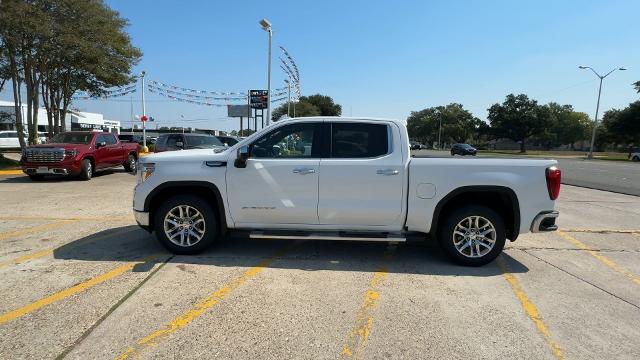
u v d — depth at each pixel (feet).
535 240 22.76
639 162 146.20
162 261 17.62
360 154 17.84
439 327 12.26
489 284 15.79
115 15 70.54
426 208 17.39
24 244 19.80
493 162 17.34
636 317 13.14
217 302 13.66
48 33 55.42
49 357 10.30
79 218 25.82
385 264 17.95
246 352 10.75
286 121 18.30
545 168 17.21
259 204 17.92
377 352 10.88
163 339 11.27
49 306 13.07
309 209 17.75
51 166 44.37
